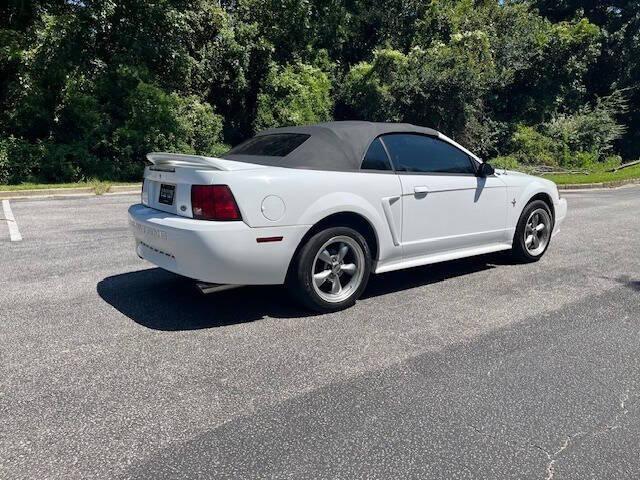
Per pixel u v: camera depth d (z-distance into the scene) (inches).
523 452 98.7
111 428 105.0
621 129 1143.0
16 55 553.6
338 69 924.0
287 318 167.9
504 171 236.8
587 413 112.7
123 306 177.0
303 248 163.9
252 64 817.5
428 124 898.7
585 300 188.5
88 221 349.4
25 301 181.2
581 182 682.8
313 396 118.7
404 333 156.3
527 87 1058.1
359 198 172.1
